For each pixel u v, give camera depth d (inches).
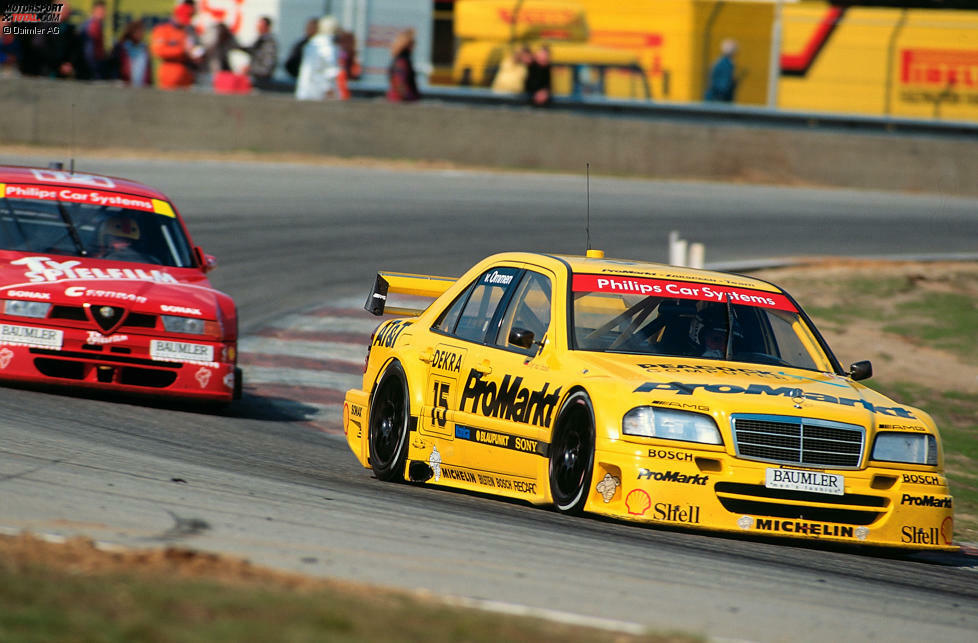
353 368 1734.7
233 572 590.9
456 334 1109.7
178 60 3459.6
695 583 725.3
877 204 3472.0
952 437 1588.3
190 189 2834.6
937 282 2479.1
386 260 2402.8
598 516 945.5
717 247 2728.8
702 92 3779.5
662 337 1016.9
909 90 3796.8
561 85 3804.1
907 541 911.0
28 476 843.4
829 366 1046.4
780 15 3791.8
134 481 875.4
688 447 885.8
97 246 1425.9
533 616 573.3
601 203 3134.8
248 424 1348.4
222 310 1374.3
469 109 3508.9
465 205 2972.4
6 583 525.0
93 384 1306.6
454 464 1056.8
